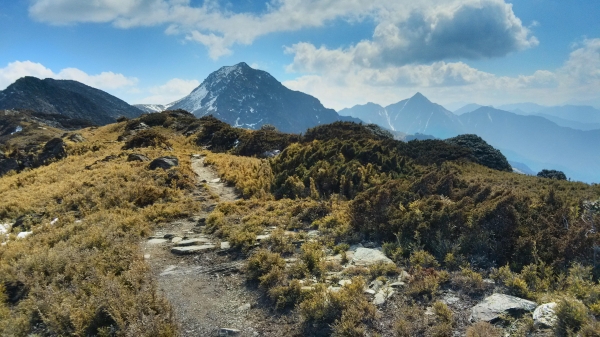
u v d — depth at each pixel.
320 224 11.33
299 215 12.53
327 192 16.66
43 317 6.38
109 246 10.27
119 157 27.91
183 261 9.77
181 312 6.96
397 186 12.35
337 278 7.54
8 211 17.73
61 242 10.76
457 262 7.68
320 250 9.02
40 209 17.16
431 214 9.46
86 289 7.60
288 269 8.25
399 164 21.98
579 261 7.09
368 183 16.69
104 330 6.04
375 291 6.82
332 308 6.24
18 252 10.52
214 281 8.41
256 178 20.50
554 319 4.98
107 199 16.52
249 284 8.09
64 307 6.65
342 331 5.59
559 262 7.10
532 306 5.59
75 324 6.11
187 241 11.20
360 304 6.15
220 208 14.78
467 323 5.53
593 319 4.81
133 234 11.80
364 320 5.92
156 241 11.51
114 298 6.58
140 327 5.71
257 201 15.65
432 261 7.81
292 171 19.64
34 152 34.69
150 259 9.95
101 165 25.02
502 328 5.20
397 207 10.76
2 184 25.00
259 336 6.04
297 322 6.30
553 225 8.58
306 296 6.82
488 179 25.67
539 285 6.41
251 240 10.30
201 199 17.17
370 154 22.00
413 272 7.41
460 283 6.79
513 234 8.37
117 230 11.92
